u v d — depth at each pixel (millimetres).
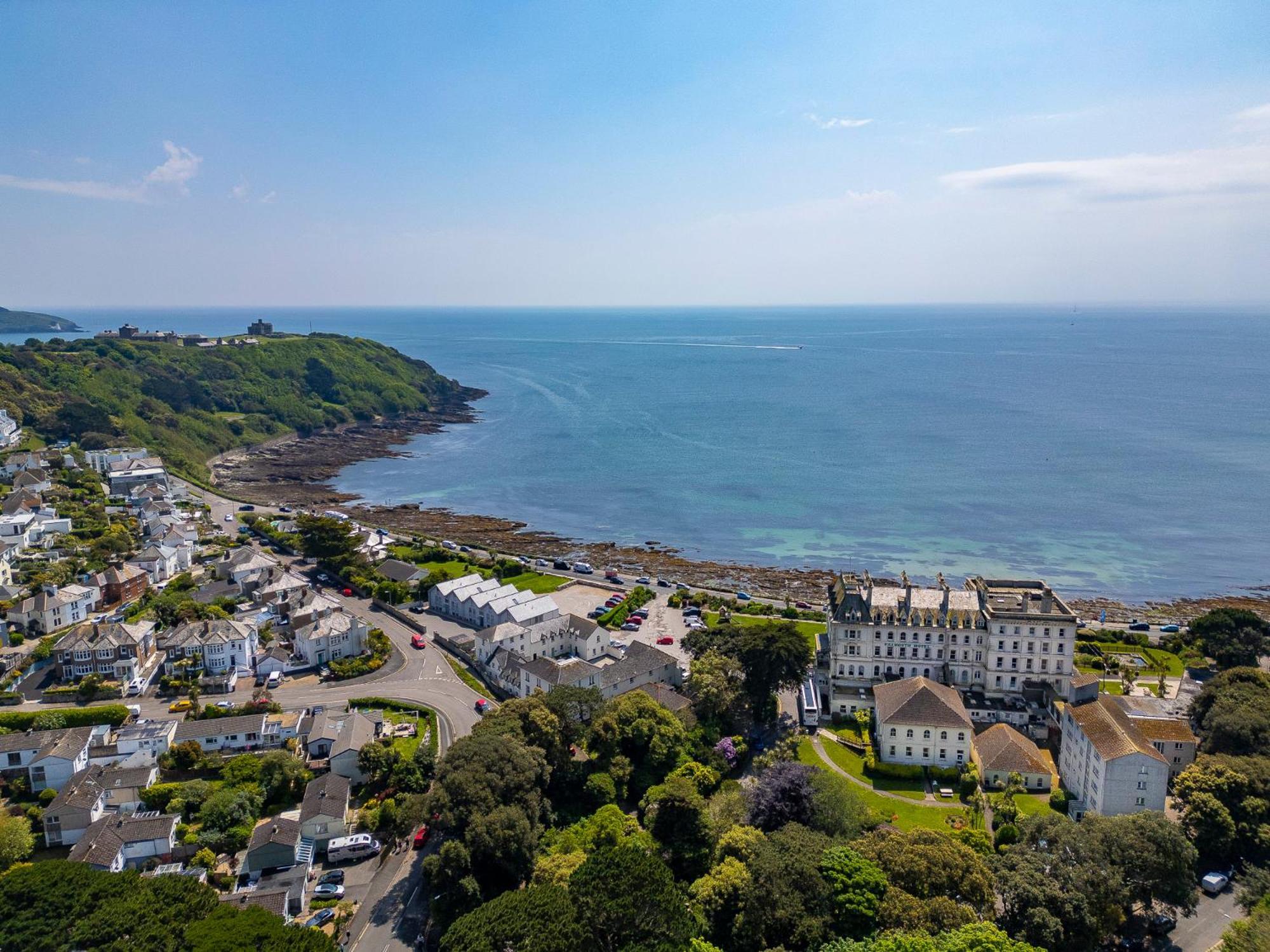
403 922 120875
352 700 186625
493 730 146000
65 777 149250
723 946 110688
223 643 198375
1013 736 158500
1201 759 139875
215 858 131375
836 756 164625
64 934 102750
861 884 109312
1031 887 109500
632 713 159125
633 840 129750
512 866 124125
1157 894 114250
